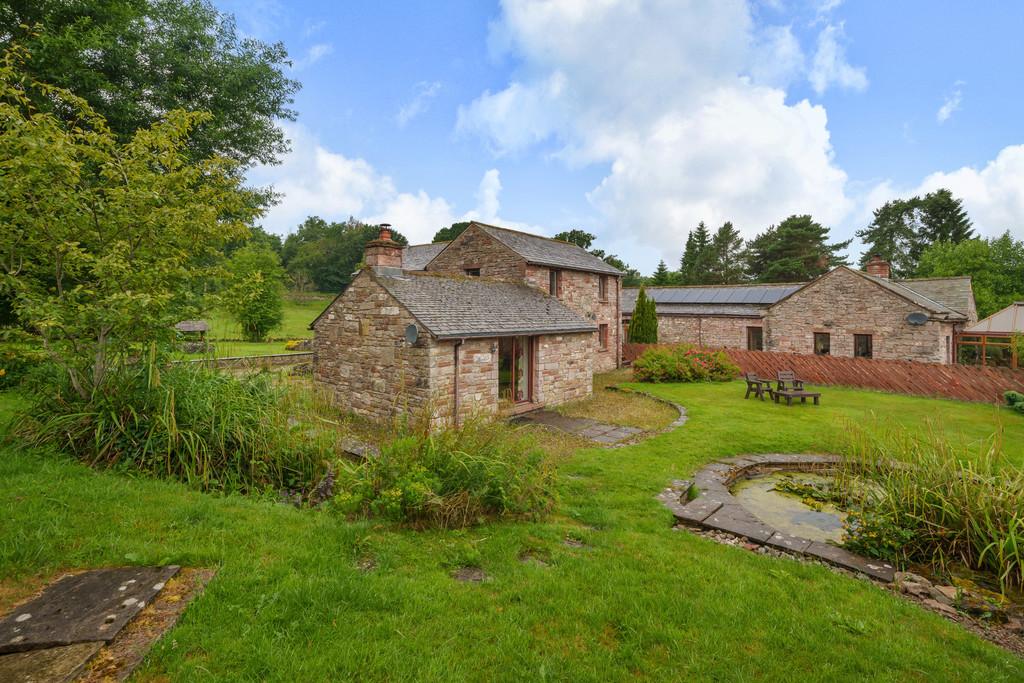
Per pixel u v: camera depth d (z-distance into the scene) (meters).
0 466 5.13
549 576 4.27
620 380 20.97
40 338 6.58
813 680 3.16
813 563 5.25
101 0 14.56
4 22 12.59
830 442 10.70
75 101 6.80
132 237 6.83
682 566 4.73
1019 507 5.07
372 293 12.67
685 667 3.21
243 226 8.08
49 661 2.64
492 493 5.69
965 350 24.20
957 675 3.31
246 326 33.09
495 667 3.05
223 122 19.03
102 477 5.24
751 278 63.62
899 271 55.81
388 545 4.63
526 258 18.09
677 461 9.11
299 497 6.11
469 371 12.34
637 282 75.25
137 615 3.13
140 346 6.99
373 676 2.85
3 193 5.66
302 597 3.50
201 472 5.95
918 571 5.16
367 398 12.85
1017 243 35.62
